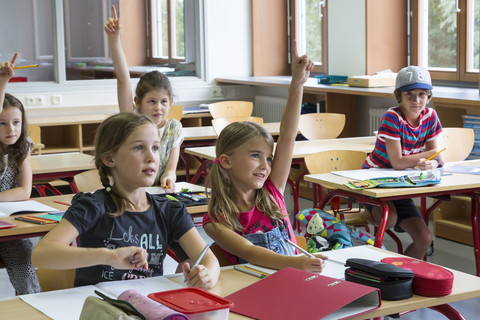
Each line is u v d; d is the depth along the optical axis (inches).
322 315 60.2
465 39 227.0
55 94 283.3
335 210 138.9
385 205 128.6
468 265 165.9
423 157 145.8
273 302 64.4
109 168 76.4
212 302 60.9
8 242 120.3
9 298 67.8
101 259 68.6
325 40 286.2
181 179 290.2
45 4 283.6
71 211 73.4
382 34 252.8
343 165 156.5
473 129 184.1
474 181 134.3
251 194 88.4
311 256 76.7
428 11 243.4
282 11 324.2
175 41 315.0
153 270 76.9
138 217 76.4
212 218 86.0
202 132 227.0
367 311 63.1
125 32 303.7
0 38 277.9
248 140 85.0
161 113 139.1
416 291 68.3
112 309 54.1
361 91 225.3
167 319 54.6
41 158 174.6
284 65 328.5
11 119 122.6
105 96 293.4
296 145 188.5
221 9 319.0
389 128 147.6
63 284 89.0
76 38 289.6
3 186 124.6
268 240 86.3
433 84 243.1
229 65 323.3
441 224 191.8
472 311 133.2
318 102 258.4
